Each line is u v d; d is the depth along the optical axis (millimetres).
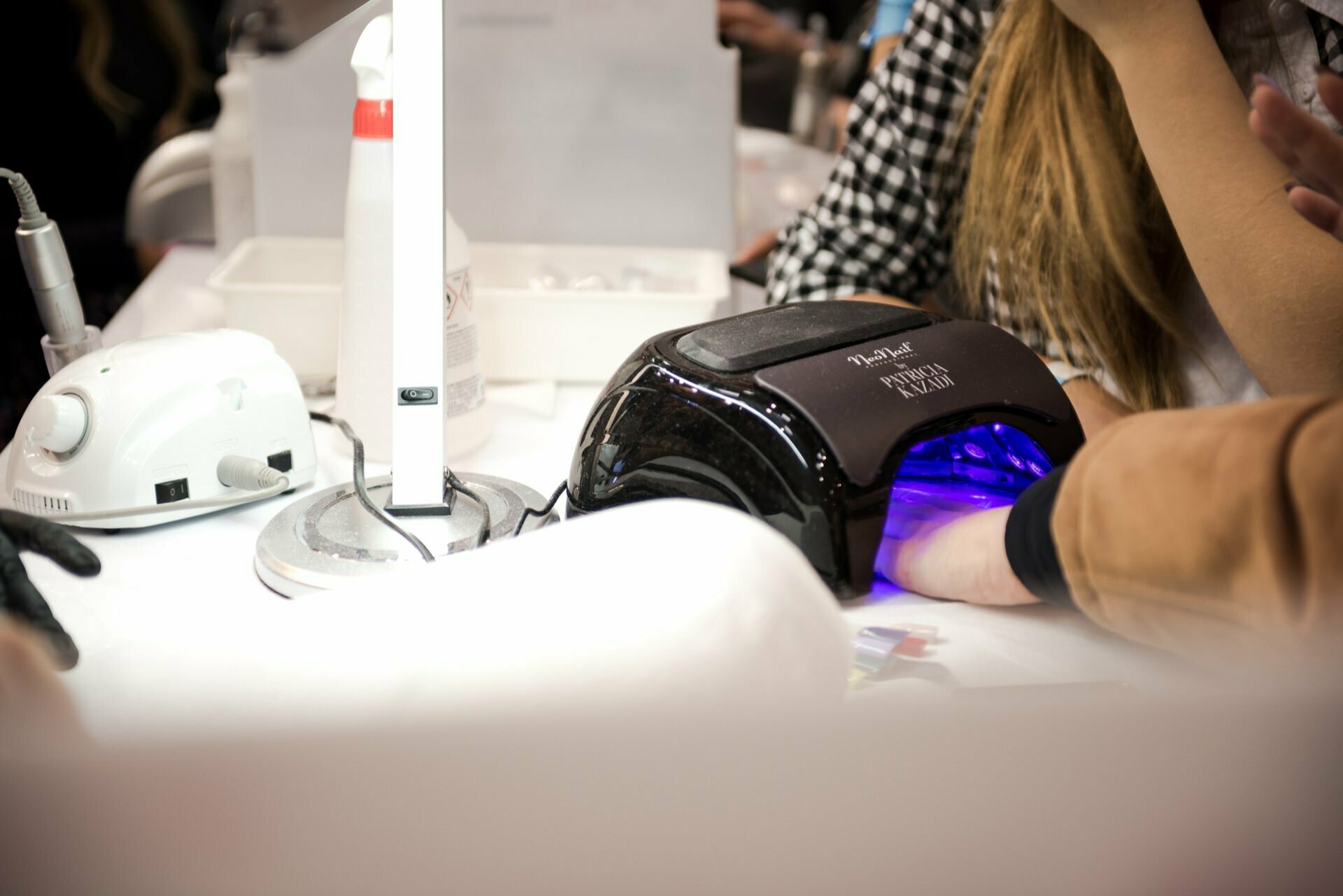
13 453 658
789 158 1595
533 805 234
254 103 1060
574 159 1079
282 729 234
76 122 1776
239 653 346
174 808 234
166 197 1403
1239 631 343
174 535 650
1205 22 691
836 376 542
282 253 996
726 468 530
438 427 636
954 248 986
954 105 960
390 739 234
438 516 639
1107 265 813
